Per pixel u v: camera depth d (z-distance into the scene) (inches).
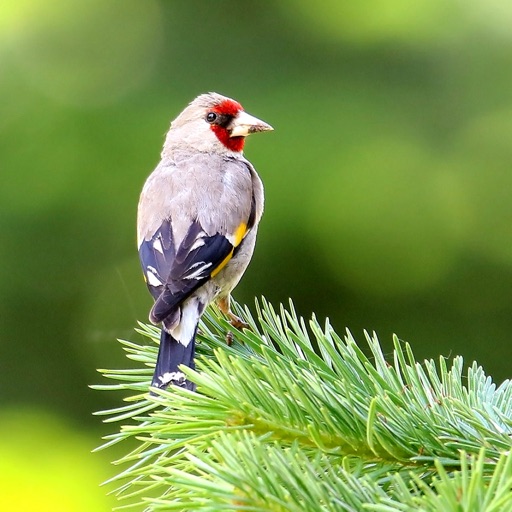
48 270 427.8
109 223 425.4
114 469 423.8
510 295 437.7
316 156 431.2
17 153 423.8
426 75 447.5
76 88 436.8
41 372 436.8
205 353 231.0
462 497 125.1
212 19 453.7
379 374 185.2
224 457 141.4
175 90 442.3
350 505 137.6
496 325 436.1
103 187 423.8
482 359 435.8
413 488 152.2
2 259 424.8
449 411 181.3
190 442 167.9
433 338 436.1
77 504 408.5
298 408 168.1
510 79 446.6
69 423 435.8
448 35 448.5
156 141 428.1
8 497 411.2
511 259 435.5
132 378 215.0
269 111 439.8
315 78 446.6
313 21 448.5
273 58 450.6
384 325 437.7
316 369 187.9
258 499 136.9
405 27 445.1
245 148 432.5
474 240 433.1
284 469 138.5
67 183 422.6
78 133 426.3
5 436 428.5
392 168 434.6
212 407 168.2
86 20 451.2
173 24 449.4
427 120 442.3
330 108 438.9
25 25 442.9
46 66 438.6
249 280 431.2
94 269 428.8
